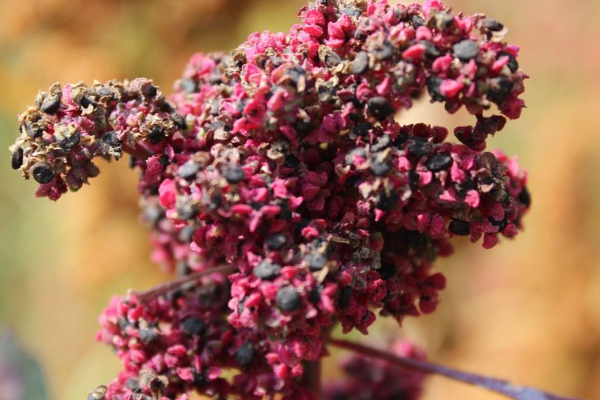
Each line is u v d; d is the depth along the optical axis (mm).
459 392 327
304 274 140
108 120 145
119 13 303
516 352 329
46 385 199
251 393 154
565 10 356
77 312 340
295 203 141
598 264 329
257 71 143
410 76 140
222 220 141
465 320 337
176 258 174
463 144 146
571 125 341
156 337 154
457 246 342
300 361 151
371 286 144
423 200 145
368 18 142
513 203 146
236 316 142
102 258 311
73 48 307
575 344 326
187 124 148
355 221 144
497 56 141
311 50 145
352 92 142
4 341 199
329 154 147
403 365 168
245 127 142
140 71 306
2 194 380
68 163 145
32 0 300
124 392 150
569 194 335
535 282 334
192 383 153
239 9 302
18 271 368
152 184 159
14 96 314
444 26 140
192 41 305
